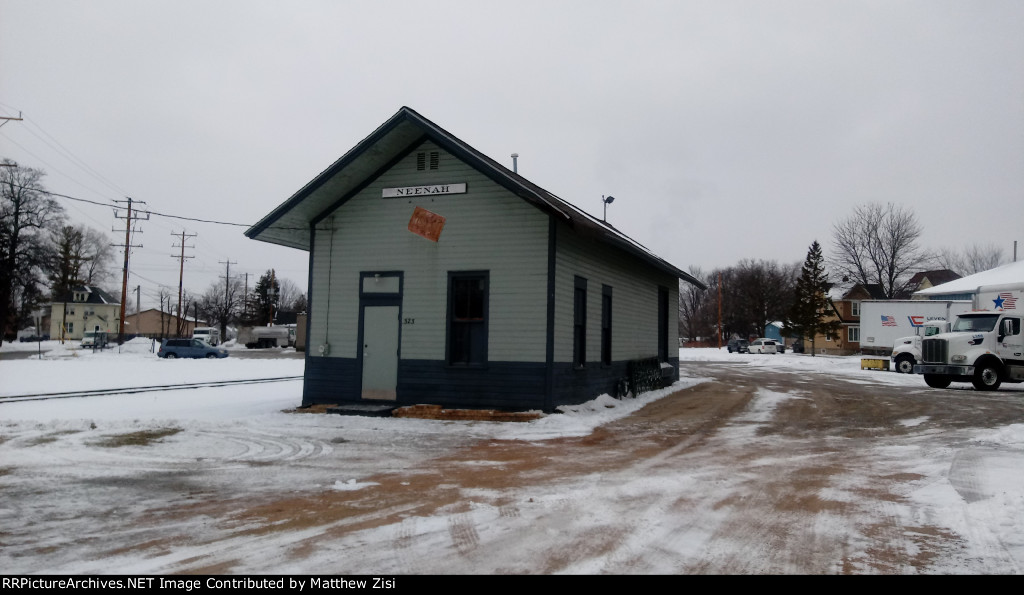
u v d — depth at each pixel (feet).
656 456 33.60
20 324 285.84
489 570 16.81
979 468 29.63
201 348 163.94
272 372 107.14
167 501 23.95
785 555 18.08
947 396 66.59
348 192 53.42
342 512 22.45
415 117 47.52
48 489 25.72
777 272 325.83
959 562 17.53
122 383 83.20
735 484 26.86
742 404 59.16
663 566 17.16
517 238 48.67
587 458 32.99
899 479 27.81
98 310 335.67
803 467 30.55
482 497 24.63
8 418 46.34
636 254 59.00
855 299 241.76
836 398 64.18
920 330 117.80
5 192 193.88
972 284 121.29
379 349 51.62
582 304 54.65
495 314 48.85
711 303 355.56
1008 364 75.36
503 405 48.16
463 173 50.34
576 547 18.70
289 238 59.21
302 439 38.47
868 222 228.02
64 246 296.30
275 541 19.20
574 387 51.80
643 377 67.87
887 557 17.94
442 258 50.42
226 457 32.81
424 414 47.11
